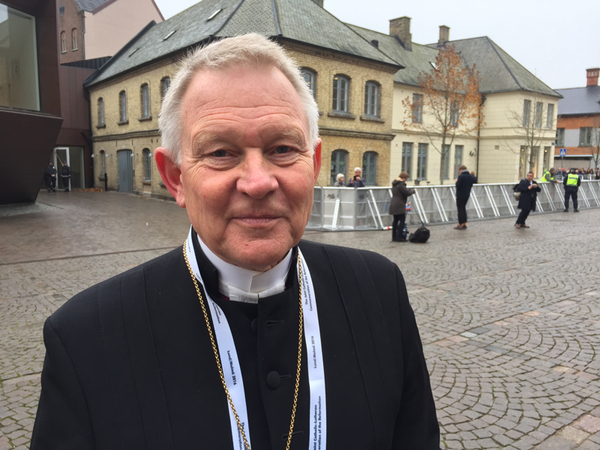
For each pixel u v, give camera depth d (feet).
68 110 84.28
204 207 2.78
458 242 33.35
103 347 2.90
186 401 2.83
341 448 3.04
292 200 2.80
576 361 12.50
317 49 59.82
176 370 2.89
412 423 3.65
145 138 69.67
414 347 3.75
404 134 82.33
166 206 57.57
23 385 11.12
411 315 3.81
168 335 2.96
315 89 60.90
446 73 80.48
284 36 55.31
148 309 3.04
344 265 3.66
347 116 64.59
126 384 2.83
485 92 95.35
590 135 157.58
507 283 21.11
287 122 2.73
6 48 39.29
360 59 65.16
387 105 70.38
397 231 33.55
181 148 2.98
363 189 40.29
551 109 103.76
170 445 2.75
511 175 94.99
